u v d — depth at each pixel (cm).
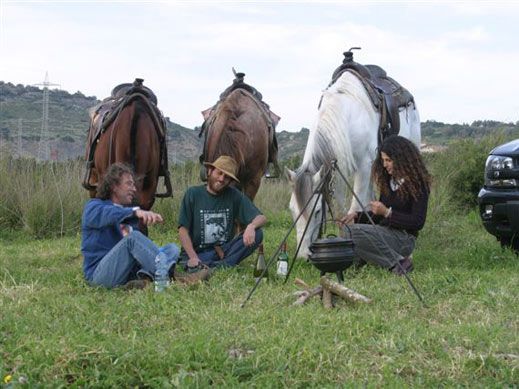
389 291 604
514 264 769
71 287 629
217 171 700
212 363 421
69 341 438
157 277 616
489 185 819
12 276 693
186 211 708
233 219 720
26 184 1209
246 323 505
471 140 1470
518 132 1481
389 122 878
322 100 828
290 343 453
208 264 701
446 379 415
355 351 452
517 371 420
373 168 720
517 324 518
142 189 809
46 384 388
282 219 1311
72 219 1195
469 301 580
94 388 392
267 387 395
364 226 698
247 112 841
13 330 475
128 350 428
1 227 1186
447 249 930
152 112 809
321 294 584
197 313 533
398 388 394
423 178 698
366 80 865
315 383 409
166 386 393
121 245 621
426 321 532
